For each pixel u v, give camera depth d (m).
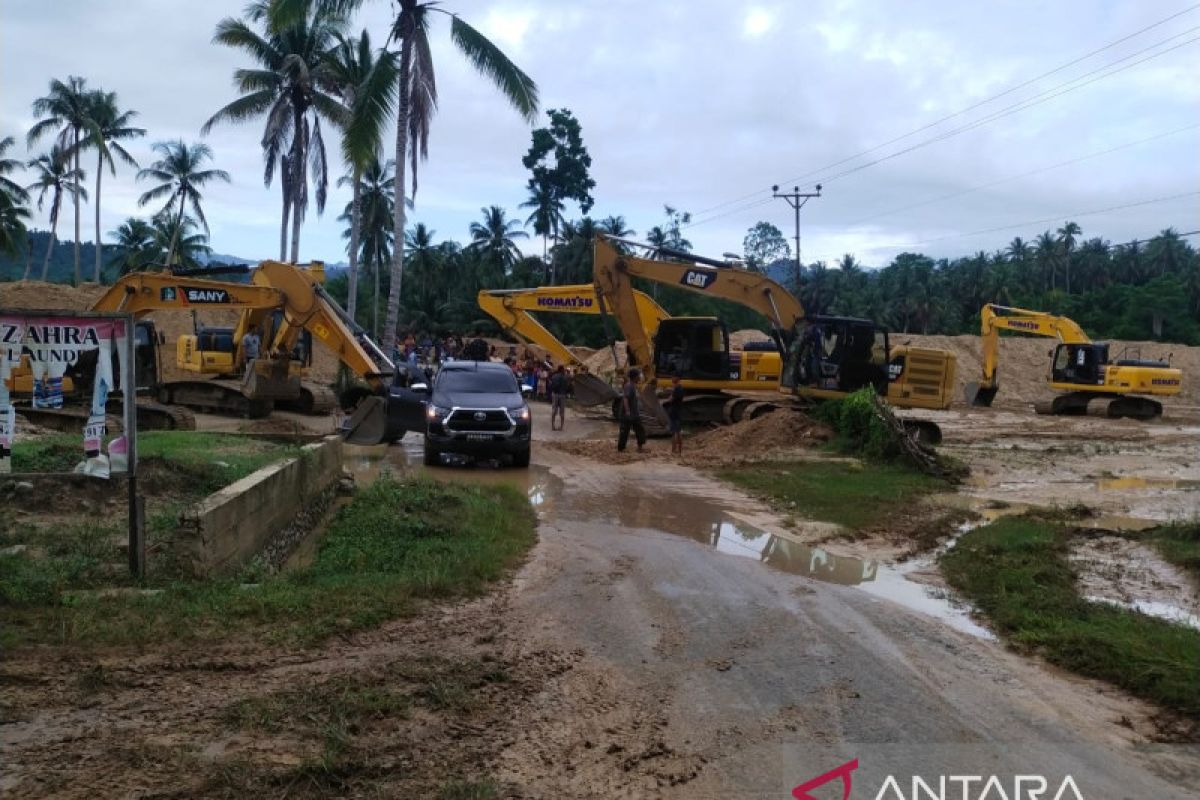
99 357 6.88
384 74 22.33
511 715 5.09
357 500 11.31
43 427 16.48
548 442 20.95
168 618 6.08
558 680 5.71
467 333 66.12
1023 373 55.22
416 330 65.06
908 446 17.61
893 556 10.22
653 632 6.89
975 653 6.61
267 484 8.70
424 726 4.83
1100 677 6.17
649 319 27.64
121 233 66.06
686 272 23.33
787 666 6.18
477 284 68.81
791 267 95.38
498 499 12.09
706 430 23.88
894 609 7.83
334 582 7.47
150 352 21.16
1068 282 110.38
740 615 7.46
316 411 25.02
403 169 23.38
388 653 5.93
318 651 5.88
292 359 24.78
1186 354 57.62
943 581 9.02
